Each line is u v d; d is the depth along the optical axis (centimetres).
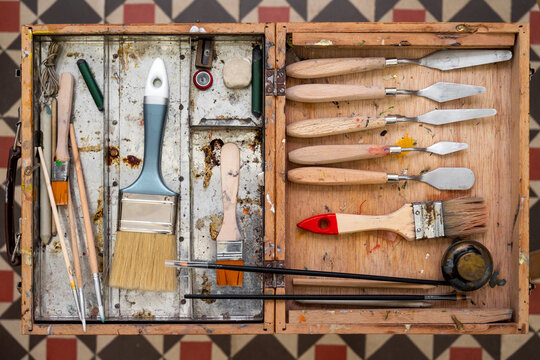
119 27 112
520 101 112
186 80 116
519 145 112
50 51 114
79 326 111
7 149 156
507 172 116
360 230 114
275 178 112
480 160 116
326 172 113
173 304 115
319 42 113
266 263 112
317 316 111
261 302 115
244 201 116
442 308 114
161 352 159
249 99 116
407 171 116
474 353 158
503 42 113
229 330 111
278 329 111
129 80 117
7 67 155
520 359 158
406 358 159
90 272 115
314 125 113
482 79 117
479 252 110
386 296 111
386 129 117
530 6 154
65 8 154
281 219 111
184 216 115
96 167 115
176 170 116
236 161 115
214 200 116
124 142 116
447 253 111
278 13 153
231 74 115
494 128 116
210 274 115
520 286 111
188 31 112
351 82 117
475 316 111
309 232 116
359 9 153
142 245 111
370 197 117
